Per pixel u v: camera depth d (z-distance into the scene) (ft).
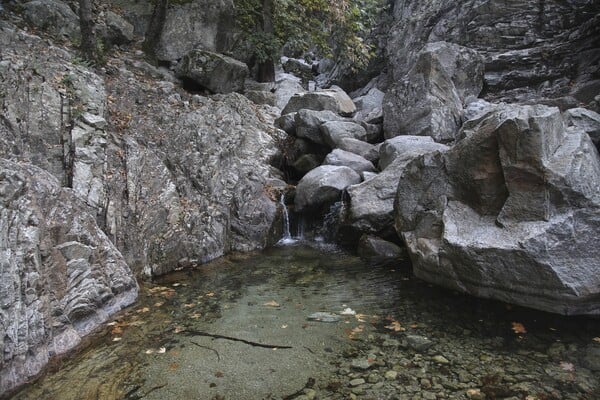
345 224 25.26
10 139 19.16
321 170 28.45
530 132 15.49
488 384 11.92
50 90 21.93
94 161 20.66
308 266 22.43
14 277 12.35
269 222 26.63
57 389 11.85
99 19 36.32
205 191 24.77
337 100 40.24
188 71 37.63
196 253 22.61
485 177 17.58
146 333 15.12
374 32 58.29
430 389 11.75
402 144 28.48
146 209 21.49
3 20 27.68
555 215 15.57
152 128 26.12
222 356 13.67
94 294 15.74
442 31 45.19
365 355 13.64
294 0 46.78
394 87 36.50
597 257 15.16
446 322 15.78
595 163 16.42
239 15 47.29
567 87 35.01
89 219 17.06
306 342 14.52
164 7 37.91
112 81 28.66
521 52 38.70
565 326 15.12
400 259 22.81
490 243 16.40
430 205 19.95
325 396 11.57
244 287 19.56
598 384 11.82
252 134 33.06
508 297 16.87
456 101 34.78
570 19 38.14
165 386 12.10
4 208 13.10
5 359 11.62
